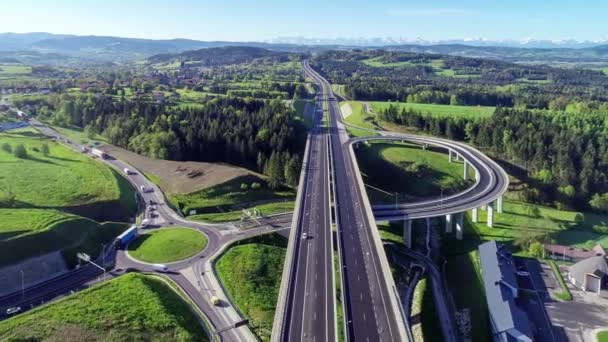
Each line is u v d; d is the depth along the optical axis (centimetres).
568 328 10469
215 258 12488
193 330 9400
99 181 18250
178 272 11744
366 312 8781
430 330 10719
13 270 11238
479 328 10806
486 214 17875
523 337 9856
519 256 14150
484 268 12850
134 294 10206
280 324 8288
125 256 12900
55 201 15888
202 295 10712
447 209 15612
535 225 16562
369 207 14138
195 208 16612
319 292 9475
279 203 17788
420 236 16300
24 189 16788
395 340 7875
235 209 17275
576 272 12394
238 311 10181
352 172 18675
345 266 10731
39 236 12425
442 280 13388
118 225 14900
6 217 13475
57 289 11069
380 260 11000
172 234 14138
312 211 14362
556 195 19600
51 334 8550
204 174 19575
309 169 19138
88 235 13562
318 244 11888
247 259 12425
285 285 9612
